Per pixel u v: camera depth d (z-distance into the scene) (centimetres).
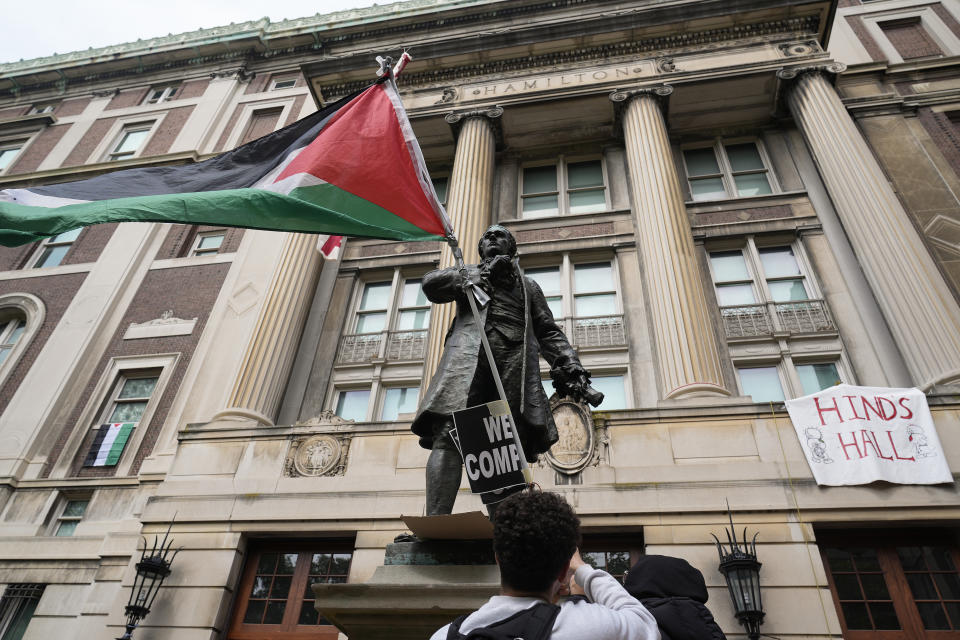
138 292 1816
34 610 1238
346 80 1997
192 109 2436
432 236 666
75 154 2378
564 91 1764
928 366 1107
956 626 816
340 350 1555
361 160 702
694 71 1708
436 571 350
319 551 1046
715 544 874
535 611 168
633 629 171
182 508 1074
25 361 1703
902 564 870
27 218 649
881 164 1575
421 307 1616
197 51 2642
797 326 1356
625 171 1755
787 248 1523
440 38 2306
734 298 1445
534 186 1820
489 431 334
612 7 2094
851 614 841
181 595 977
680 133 1808
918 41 1945
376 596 332
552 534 184
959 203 1459
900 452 898
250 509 1051
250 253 1827
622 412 1024
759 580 816
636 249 1540
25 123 2536
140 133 2428
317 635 954
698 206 1614
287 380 1445
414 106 1858
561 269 1572
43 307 1819
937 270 1259
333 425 1132
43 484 1409
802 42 1725
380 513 1000
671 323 1227
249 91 2503
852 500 877
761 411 987
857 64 1825
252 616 992
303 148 727
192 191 715
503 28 2206
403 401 1445
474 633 162
